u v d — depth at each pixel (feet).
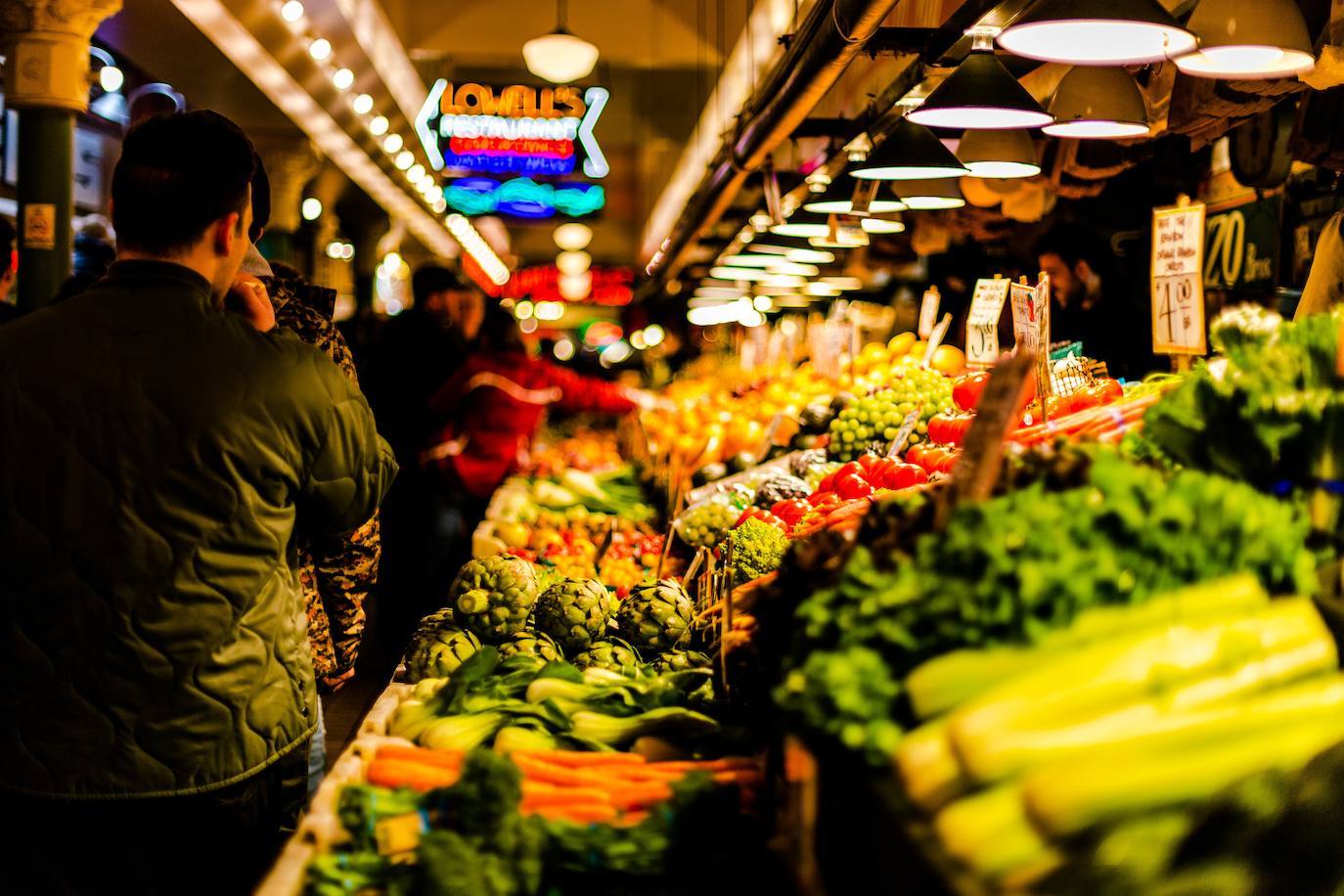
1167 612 4.84
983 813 4.33
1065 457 5.88
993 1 13.19
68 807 7.41
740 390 32.04
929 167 17.39
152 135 7.85
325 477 8.20
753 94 25.72
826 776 5.16
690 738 8.28
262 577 7.87
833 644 5.24
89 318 7.69
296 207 51.42
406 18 44.16
